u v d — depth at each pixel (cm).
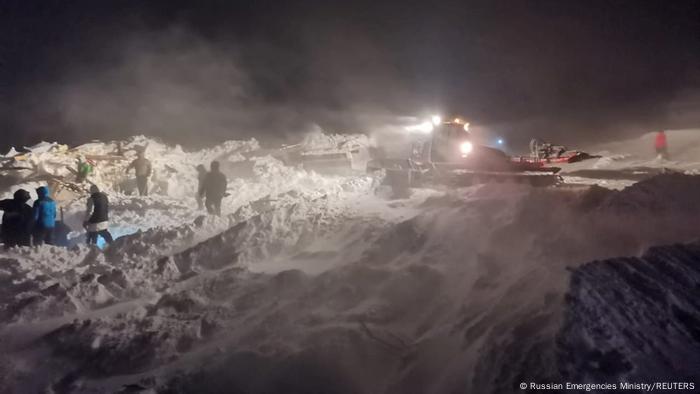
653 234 577
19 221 1066
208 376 510
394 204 939
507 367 396
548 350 386
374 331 543
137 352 564
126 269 769
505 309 495
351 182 1212
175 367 542
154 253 912
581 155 1614
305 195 1148
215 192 1366
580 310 391
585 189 745
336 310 604
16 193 1073
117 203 1703
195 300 657
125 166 2019
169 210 1606
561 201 693
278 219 847
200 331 599
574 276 426
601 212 639
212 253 807
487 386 401
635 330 382
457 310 552
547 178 1268
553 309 436
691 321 395
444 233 701
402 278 619
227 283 688
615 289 416
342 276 646
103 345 576
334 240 797
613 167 1917
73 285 700
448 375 459
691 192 658
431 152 1405
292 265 743
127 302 694
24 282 754
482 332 480
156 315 638
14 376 545
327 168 2131
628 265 450
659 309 400
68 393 520
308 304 615
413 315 580
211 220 1013
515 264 594
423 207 892
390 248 700
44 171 1866
